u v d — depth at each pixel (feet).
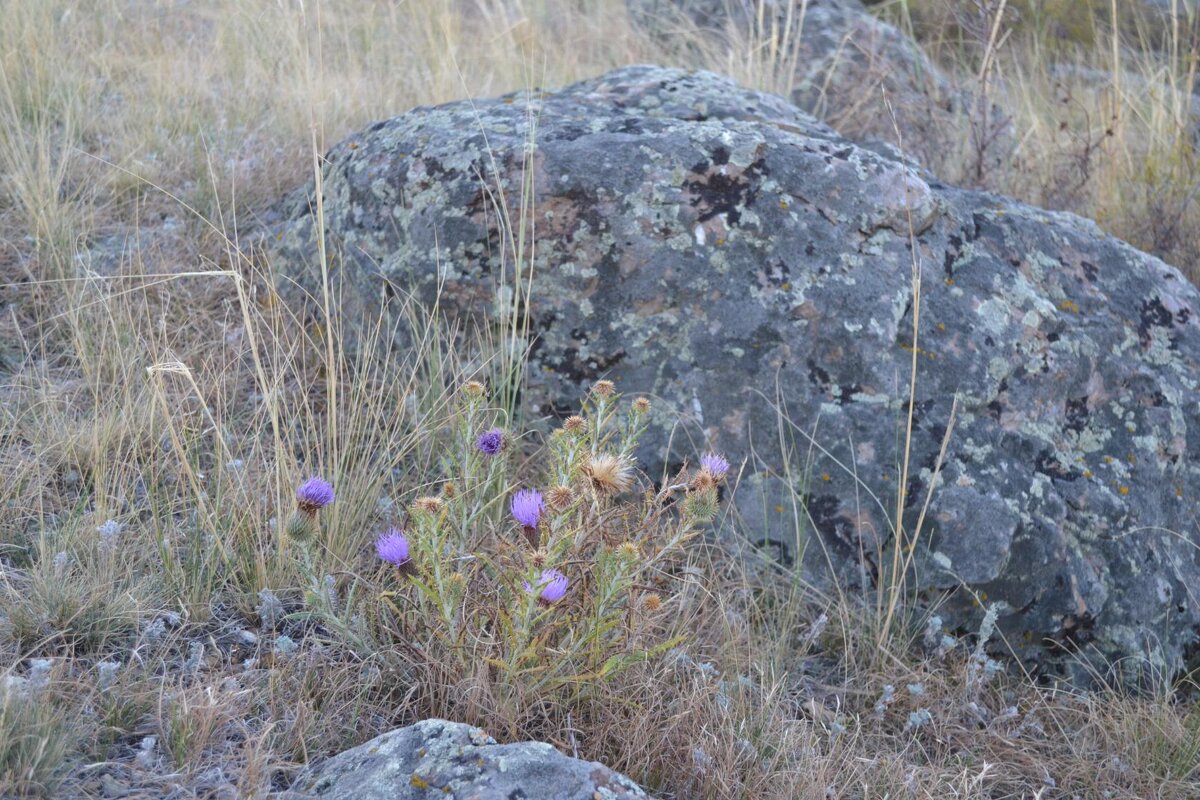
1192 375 11.31
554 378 10.37
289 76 17.85
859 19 23.32
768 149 10.82
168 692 6.95
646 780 7.25
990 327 10.57
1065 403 10.64
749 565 9.78
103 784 6.17
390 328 10.96
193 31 20.18
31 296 11.40
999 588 9.58
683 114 12.53
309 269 11.89
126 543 8.33
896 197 10.85
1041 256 11.50
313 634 7.83
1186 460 10.92
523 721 7.34
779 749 7.59
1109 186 16.76
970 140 18.31
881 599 9.50
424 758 6.30
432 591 7.00
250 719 7.00
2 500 8.35
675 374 10.16
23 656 6.99
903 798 7.72
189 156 14.73
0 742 5.80
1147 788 8.64
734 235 10.43
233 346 11.08
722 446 9.98
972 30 19.94
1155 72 21.85
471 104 12.47
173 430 8.46
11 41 16.02
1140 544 10.20
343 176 12.12
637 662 7.44
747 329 10.14
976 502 9.64
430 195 11.00
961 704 9.10
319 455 9.46
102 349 10.18
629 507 8.06
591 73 22.34
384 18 22.17
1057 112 20.89
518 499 6.82
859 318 10.19
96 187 13.41
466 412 8.99
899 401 9.96
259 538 8.30
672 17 25.53
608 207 10.50
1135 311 11.51
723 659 8.66
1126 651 9.82
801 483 9.86
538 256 10.52
